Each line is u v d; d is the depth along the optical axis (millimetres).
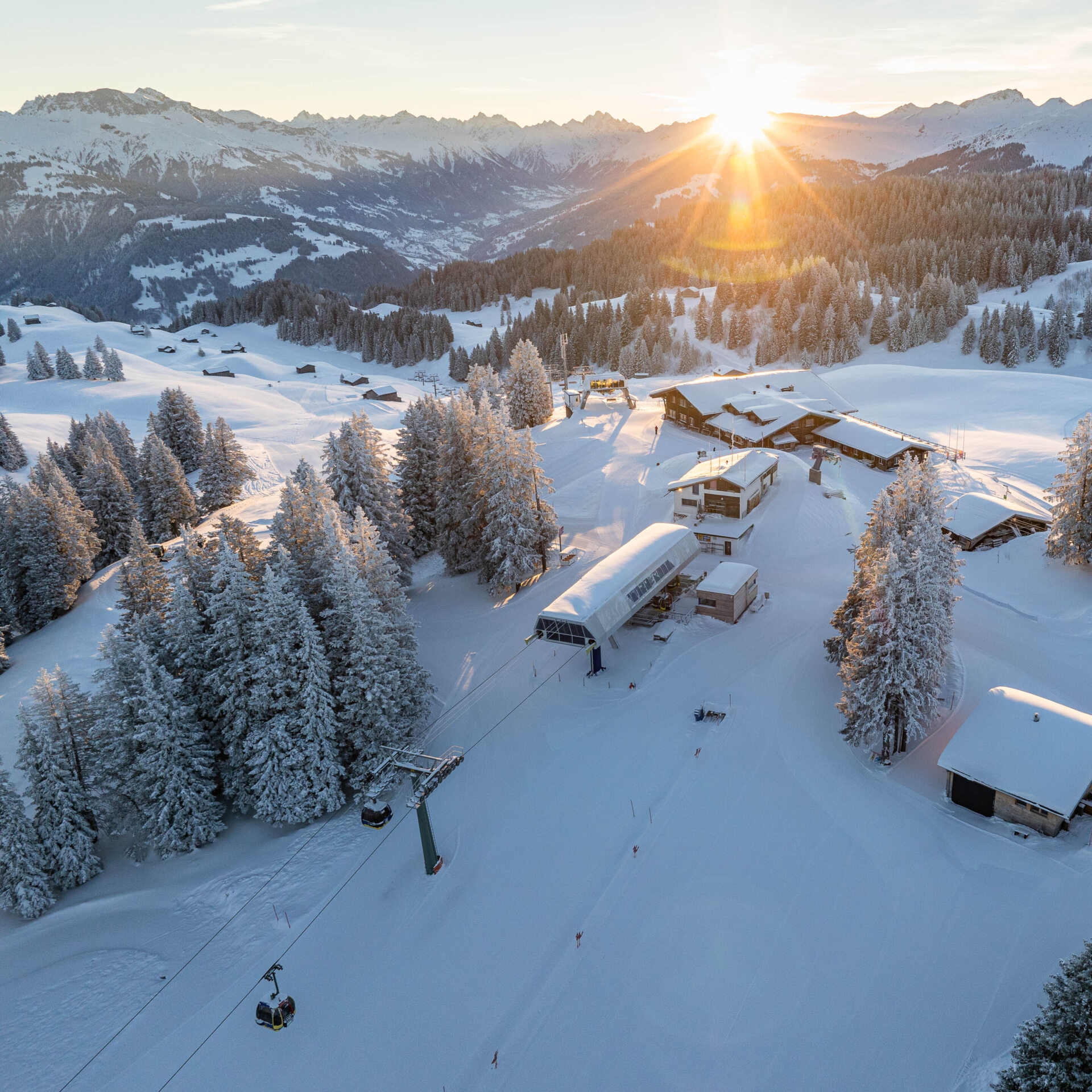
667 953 27969
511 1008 26797
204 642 38188
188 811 35969
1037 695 40875
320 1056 26141
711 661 47219
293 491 49031
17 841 33469
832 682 43625
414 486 70938
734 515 68062
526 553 58781
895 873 30406
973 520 59844
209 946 31406
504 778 39188
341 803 37719
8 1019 29031
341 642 39438
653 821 34656
